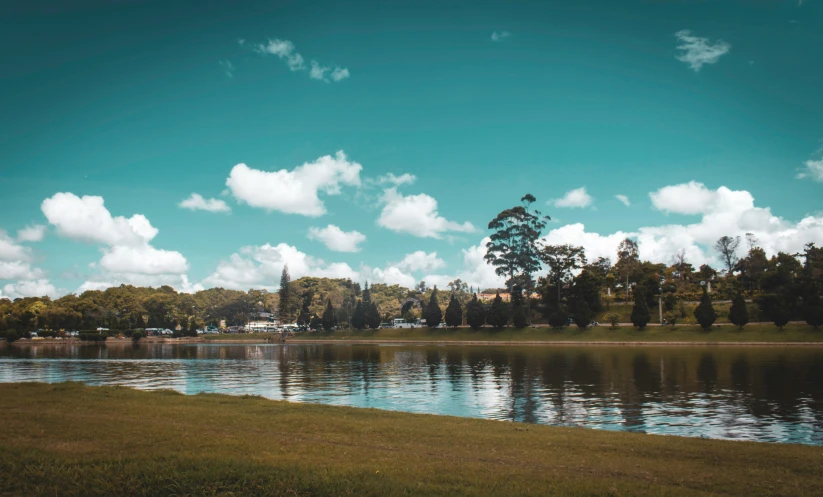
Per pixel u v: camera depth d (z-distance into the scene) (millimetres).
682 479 14945
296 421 22688
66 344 159500
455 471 14898
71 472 14164
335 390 43969
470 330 145250
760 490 14039
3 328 170125
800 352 78938
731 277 147500
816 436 26000
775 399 37125
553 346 112188
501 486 13508
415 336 150250
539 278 167000
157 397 29984
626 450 18656
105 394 30469
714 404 35312
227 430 20406
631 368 59625
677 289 145125
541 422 29562
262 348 128500
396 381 50281
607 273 173375
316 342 156625
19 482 13711
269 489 13156
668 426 28406
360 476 13914
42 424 20484
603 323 133750
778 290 119938
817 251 141375
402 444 18750
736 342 100750
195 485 13414
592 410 33438
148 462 14805
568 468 15906
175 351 117062
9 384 34531
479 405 35594
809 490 14047
